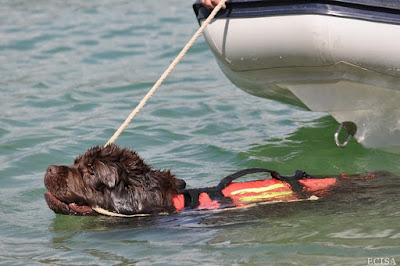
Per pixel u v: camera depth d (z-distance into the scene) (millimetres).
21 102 28516
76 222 17938
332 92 20219
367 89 19922
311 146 23250
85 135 24781
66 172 17578
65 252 15977
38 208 19172
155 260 15188
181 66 32688
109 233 16969
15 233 17422
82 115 27047
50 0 44250
